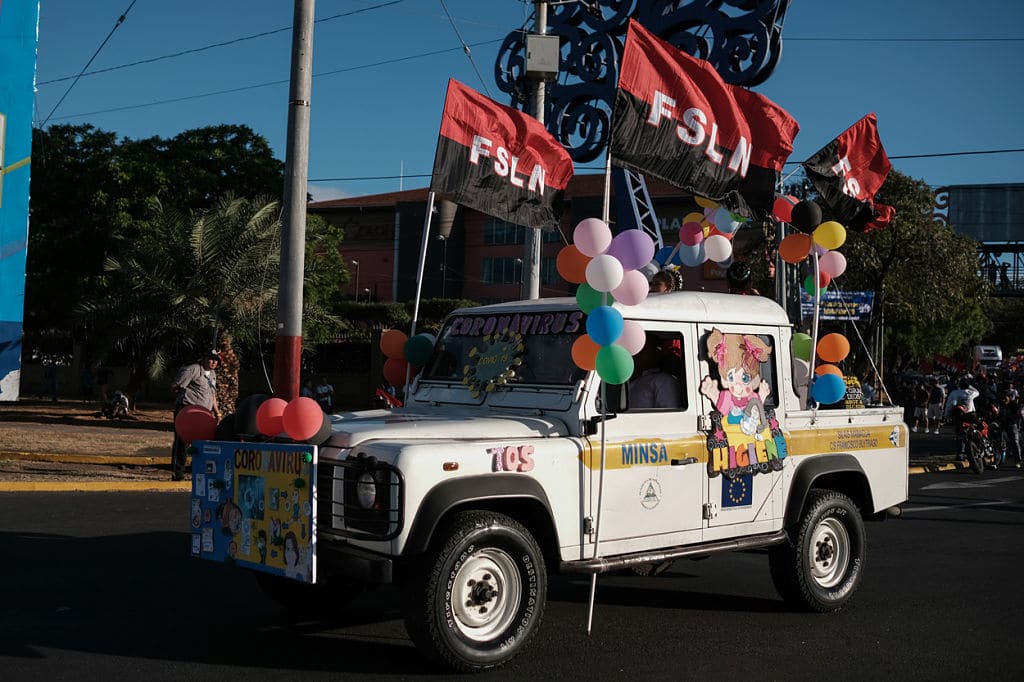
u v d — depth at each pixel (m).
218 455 5.39
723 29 16.53
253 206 23.34
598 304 5.65
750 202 7.85
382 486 4.80
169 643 5.50
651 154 6.86
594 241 5.71
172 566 7.56
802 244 7.44
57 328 32.97
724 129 7.35
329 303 35.25
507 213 7.66
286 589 6.13
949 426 32.34
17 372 12.53
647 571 7.60
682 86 7.03
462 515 5.04
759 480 6.33
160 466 14.93
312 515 4.66
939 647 5.79
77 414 26.20
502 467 5.10
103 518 9.79
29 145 12.53
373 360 35.12
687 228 8.57
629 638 5.89
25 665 4.98
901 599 7.18
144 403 33.31
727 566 8.48
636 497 5.67
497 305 6.52
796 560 6.50
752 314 6.54
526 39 14.48
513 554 5.14
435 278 62.12
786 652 5.62
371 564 4.65
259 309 22.48
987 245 61.31
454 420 5.52
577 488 5.40
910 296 29.67
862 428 7.14
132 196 30.17
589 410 5.59
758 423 6.38
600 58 18.25
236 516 5.22
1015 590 7.53
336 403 35.44
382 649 5.48
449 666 4.90
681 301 6.20
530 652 5.52
